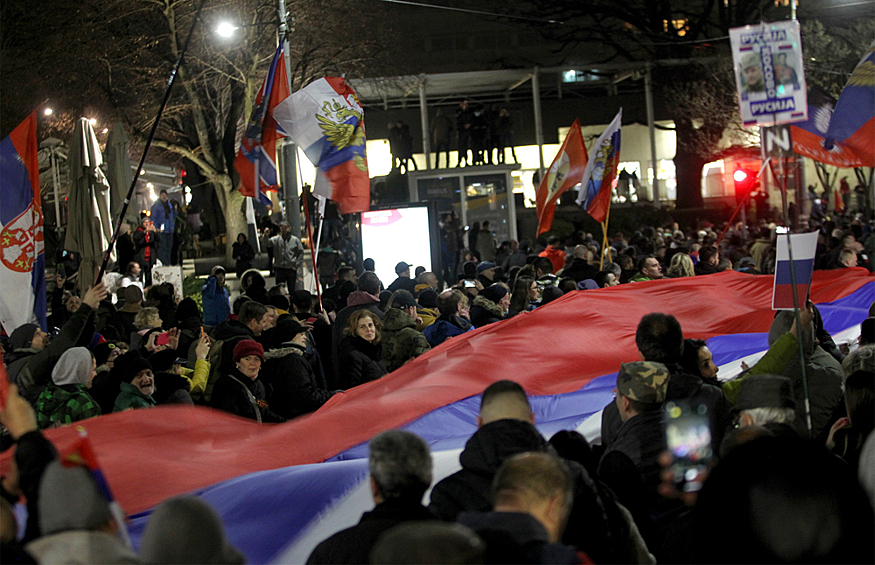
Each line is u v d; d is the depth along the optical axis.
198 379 7.42
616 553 3.42
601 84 42.91
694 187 38.16
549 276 11.84
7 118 25.91
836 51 32.31
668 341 4.59
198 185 30.28
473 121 30.20
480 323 9.56
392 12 34.81
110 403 6.68
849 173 43.12
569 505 2.76
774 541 2.02
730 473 2.13
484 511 3.22
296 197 15.23
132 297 11.19
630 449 3.95
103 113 26.97
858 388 4.22
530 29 48.59
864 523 2.04
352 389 7.09
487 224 24.31
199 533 2.36
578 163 14.94
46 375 5.44
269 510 4.34
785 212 4.01
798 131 10.99
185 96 28.61
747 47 3.71
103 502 2.54
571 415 6.20
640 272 12.02
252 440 5.20
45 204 24.20
